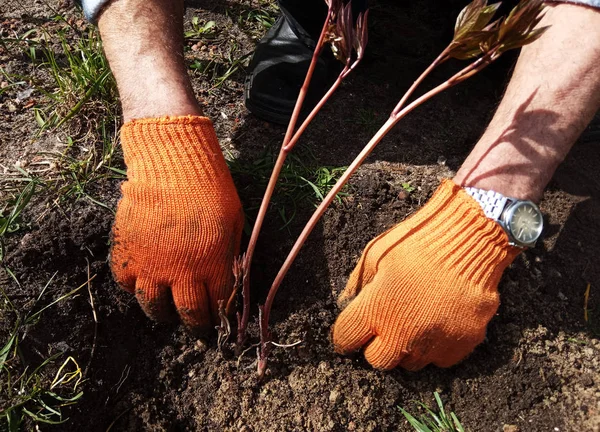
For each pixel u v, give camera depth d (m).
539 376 0.66
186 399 0.67
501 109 0.61
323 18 0.79
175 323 0.68
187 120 0.62
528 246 0.59
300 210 0.73
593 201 0.79
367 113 0.82
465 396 0.66
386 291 0.60
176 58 0.65
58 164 0.73
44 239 0.67
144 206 0.61
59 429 0.62
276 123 0.80
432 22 0.99
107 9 0.65
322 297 0.69
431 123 0.83
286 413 0.65
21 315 0.63
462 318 0.59
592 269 0.73
